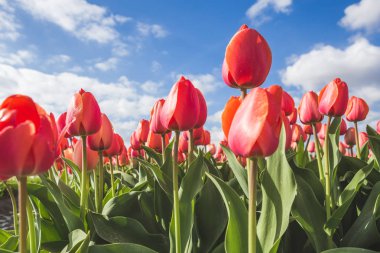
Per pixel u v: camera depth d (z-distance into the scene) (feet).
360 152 3.21
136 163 5.06
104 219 2.06
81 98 2.07
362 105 2.97
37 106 1.20
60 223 2.35
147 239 2.04
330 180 2.13
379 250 1.81
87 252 1.59
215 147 6.03
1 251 1.66
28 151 1.07
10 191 2.31
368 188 2.46
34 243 1.66
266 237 1.48
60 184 2.56
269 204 1.52
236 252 1.47
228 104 1.39
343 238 1.97
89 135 2.28
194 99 1.71
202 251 1.97
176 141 1.74
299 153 2.97
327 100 2.06
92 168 2.56
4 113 1.09
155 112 2.49
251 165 1.27
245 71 1.67
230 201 1.51
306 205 1.89
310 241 1.89
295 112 3.34
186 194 1.84
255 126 1.21
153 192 2.59
